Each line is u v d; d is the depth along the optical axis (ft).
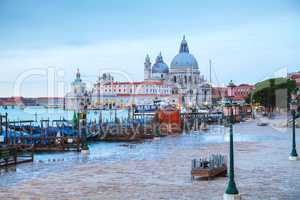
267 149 194.90
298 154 168.25
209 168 116.98
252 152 182.60
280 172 127.34
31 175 128.47
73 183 114.21
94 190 104.63
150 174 127.24
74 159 170.71
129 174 128.06
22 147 203.10
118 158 171.42
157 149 207.92
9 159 156.04
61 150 206.39
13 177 124.77
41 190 105.29
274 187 105.60
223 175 122.42
